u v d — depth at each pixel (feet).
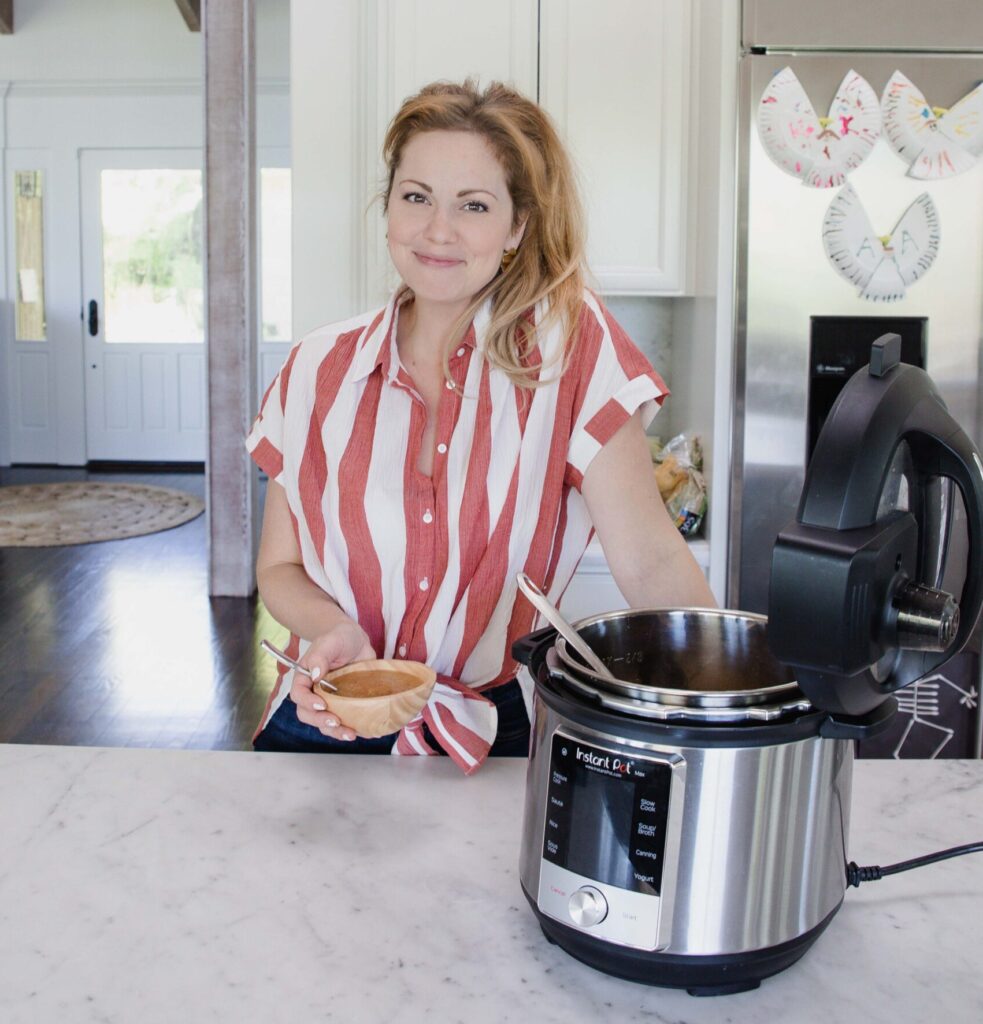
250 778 3.70
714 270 8.48
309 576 4.62
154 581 17.56
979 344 8.34
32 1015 2.47
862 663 2.28
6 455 27.63
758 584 8.60
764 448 8.46
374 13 8.88
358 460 4.38
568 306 4.33
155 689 12.83
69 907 2.89
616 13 8.77
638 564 4.39
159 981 2.60
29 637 14.73
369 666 3.75
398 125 4.15
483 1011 2.51
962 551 3.65
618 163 8.92
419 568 4.38
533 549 4.46
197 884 3.02
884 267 8.27
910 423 2.32
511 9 8.77
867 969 2.70
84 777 3.68
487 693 4.55
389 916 2.89
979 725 8.64
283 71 25.86
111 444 27.76
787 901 2.58
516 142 4.00
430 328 4.43
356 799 3.56
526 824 2.86
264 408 4.65
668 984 2.59
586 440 4.40
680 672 3.30
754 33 8.09
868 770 3.81
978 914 2.93
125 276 27.09
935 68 8.10
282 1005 2.52
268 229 26.58
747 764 2.50
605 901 2.57
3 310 26.99
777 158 8.20
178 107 26.17
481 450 4.33
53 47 25.96
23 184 26.55
